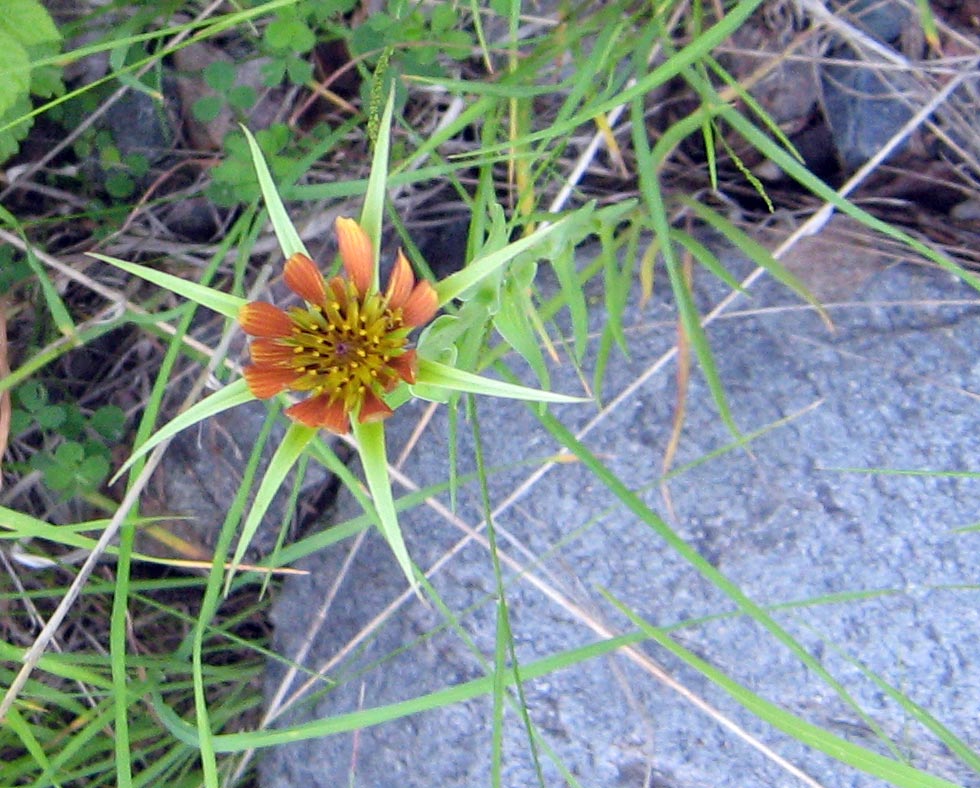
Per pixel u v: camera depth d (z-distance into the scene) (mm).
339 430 158
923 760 215
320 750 249
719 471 230
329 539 226
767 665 222
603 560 232
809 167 260
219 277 270
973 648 215
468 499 242
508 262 179
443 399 161
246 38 273
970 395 226
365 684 246
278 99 274
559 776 229
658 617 228
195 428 268
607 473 197
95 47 209
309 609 257
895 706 216
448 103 267
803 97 257
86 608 265
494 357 210
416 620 243
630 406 238
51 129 275
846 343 233
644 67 210
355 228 158
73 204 274
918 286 236
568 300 193
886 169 251
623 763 226
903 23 251
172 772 255
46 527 210
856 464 226
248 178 255
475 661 236
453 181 238
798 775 217
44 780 219
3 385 227
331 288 163
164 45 267
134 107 272
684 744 224
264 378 160
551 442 240
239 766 256
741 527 227
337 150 267
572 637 231
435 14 248
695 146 263
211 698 264
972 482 222
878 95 251
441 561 242
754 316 239
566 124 195
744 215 253
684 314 200
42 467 255
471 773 233
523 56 244
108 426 258
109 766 240
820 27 252
